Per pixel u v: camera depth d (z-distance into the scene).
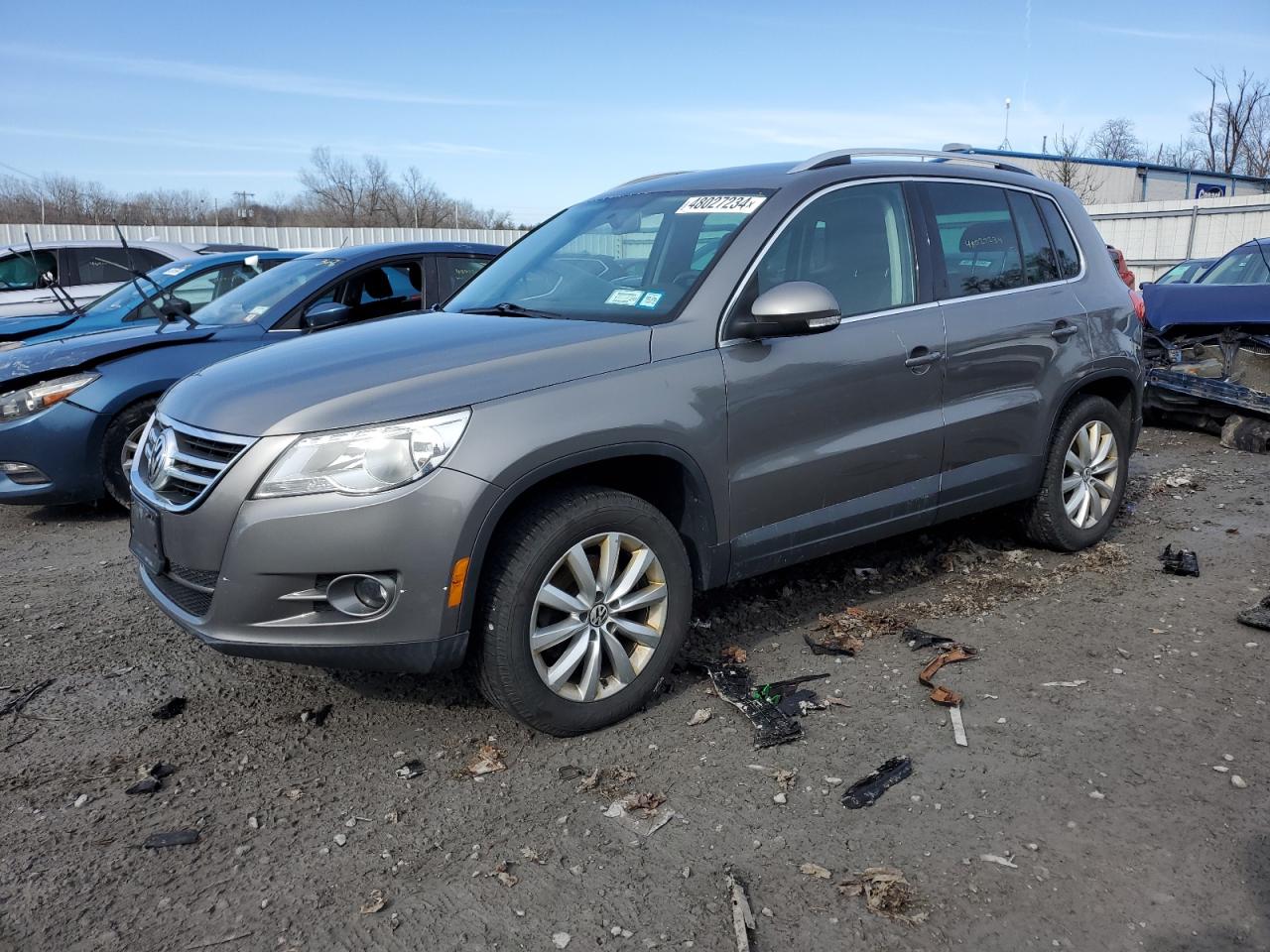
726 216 3.96
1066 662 3.92
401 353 3.39
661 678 3.55
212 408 3.25
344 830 2.92
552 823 2.93
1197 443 8.25
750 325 3.62
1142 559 5.13
